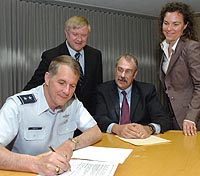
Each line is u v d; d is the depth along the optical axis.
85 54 2.62
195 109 2.11
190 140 1.83
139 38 4.62
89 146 1.67
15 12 3.68
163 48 2.35
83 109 1.90
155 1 4.04
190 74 2.23
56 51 2.54
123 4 4.16
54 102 1.59
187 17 2.21
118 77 2.34
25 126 1.59
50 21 3.91
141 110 2.35
